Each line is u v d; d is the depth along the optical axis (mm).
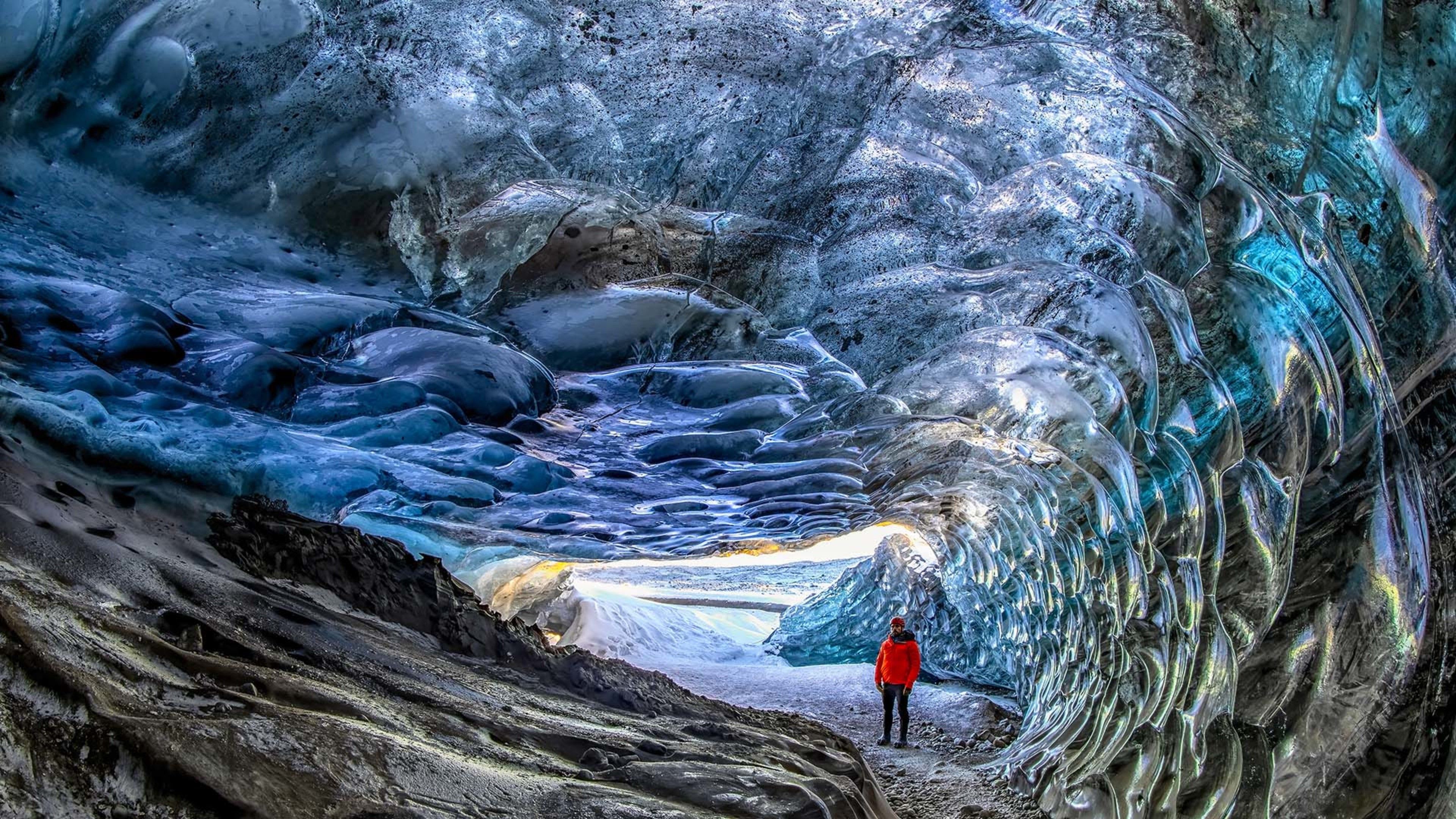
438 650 4734
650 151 7133
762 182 7293
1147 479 7574
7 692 2031
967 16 7770
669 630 15422
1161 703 7387
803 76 7504
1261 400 7523
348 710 2898
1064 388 6750
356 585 4773
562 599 14984
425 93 6336
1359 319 7371
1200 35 7840
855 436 6258
